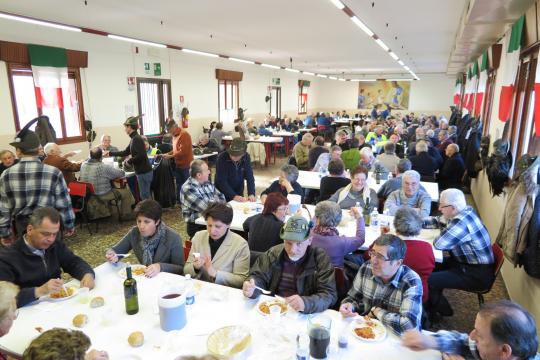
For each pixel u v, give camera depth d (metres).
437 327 2.87
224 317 1.72
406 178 3.39
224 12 5.36
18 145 3.02
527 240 2.47
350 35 7.37
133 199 5.38
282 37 7.59
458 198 2.65
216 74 11.28
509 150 4.17
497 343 1.22
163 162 5.75
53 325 1.67
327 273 1.98
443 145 7.24
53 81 6.48
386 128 10.92
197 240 2.38
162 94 9.24
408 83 20.55
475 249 2.65
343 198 3.63
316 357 1.44
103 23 6.12
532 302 2.62
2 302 1.35
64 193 3.25
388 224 3.13
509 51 4.44
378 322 1.70
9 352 1.50
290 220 1.99
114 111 7.91
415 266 2.29
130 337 1.51
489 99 6.92
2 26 5.64
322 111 22.50
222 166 3.93
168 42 8.21
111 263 2.31
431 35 7.50
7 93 5.86
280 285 2.07
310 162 6.00
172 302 1.59
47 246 2.05
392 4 5.01
